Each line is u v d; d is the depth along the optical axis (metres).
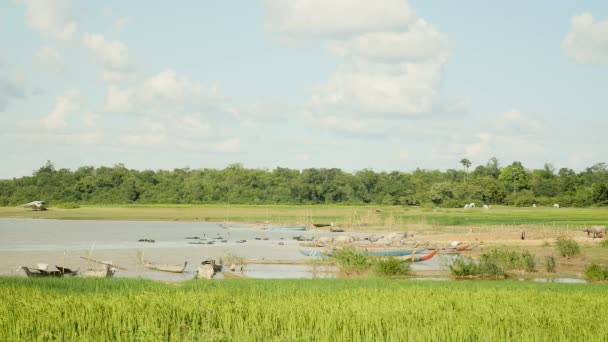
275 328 17.84
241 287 29.02
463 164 195.75
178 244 68.88
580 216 109.12
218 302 21.50
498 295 25.47
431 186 163.12
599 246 60.56
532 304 22.56
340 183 169.25
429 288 28.38
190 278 40.53
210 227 103.44
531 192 167.25
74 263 48.69
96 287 27.59
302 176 171.88
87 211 138.75
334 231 93.31
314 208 145.62
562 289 29.47
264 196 163.38
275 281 33.25
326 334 16.98
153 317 18.41
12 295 23.17
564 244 52.03
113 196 161.25
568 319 19.05
